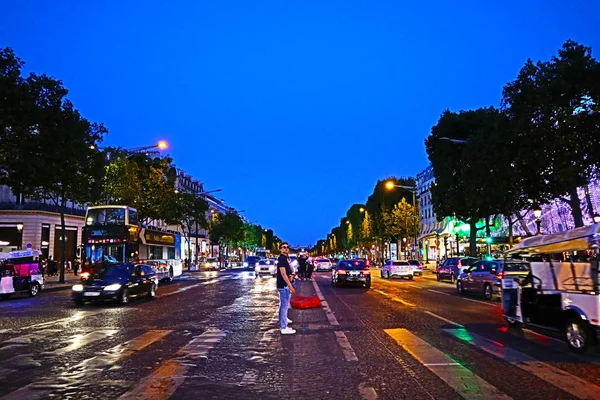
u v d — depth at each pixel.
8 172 24.91
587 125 20.70
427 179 90.56
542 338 10.81
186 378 7.49
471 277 21.81
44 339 11.11
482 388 6.79
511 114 23.73
